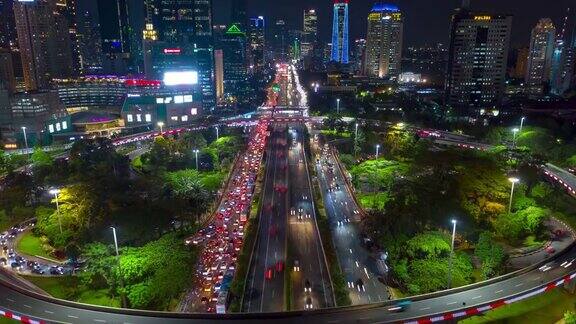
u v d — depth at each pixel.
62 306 133.38
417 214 188.00
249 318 126.12
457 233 193.62
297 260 192.25
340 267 186.25
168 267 158.25
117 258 156.12
